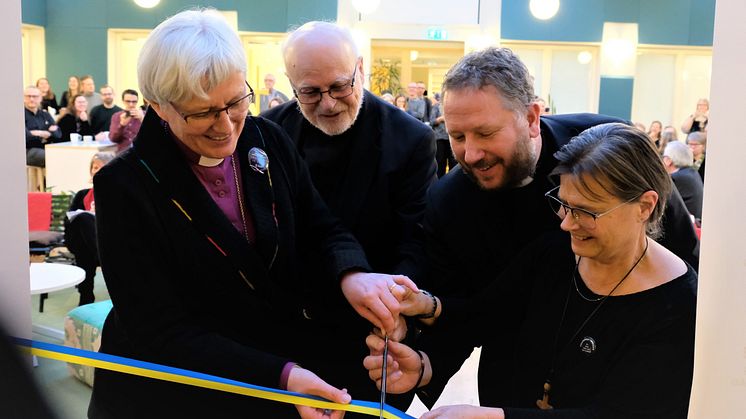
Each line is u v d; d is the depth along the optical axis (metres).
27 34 11.69
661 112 11.50
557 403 1.32
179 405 1.43
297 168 1.62
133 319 1.34
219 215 1.38
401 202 1.92
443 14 11.37
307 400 1.29
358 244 1.63
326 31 1.76
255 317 1.45
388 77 11.44
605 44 11.27
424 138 1.95
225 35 1.26
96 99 9.02
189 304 1.41
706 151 0.99
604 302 1.26
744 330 0.98
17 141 1.11
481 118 1.41
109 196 1.32
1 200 1.11
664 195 1.23
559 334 1.32
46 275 4.06
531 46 11.56
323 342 1.62
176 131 1.30
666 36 11.23
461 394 2.88
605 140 1.20
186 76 1.19
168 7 11.57
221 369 1.30
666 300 1.21
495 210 1.63
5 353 0.47
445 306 1.58
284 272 1.53
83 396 3.16
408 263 1.80
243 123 1.34
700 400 1.02
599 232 1.20
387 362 1.54
